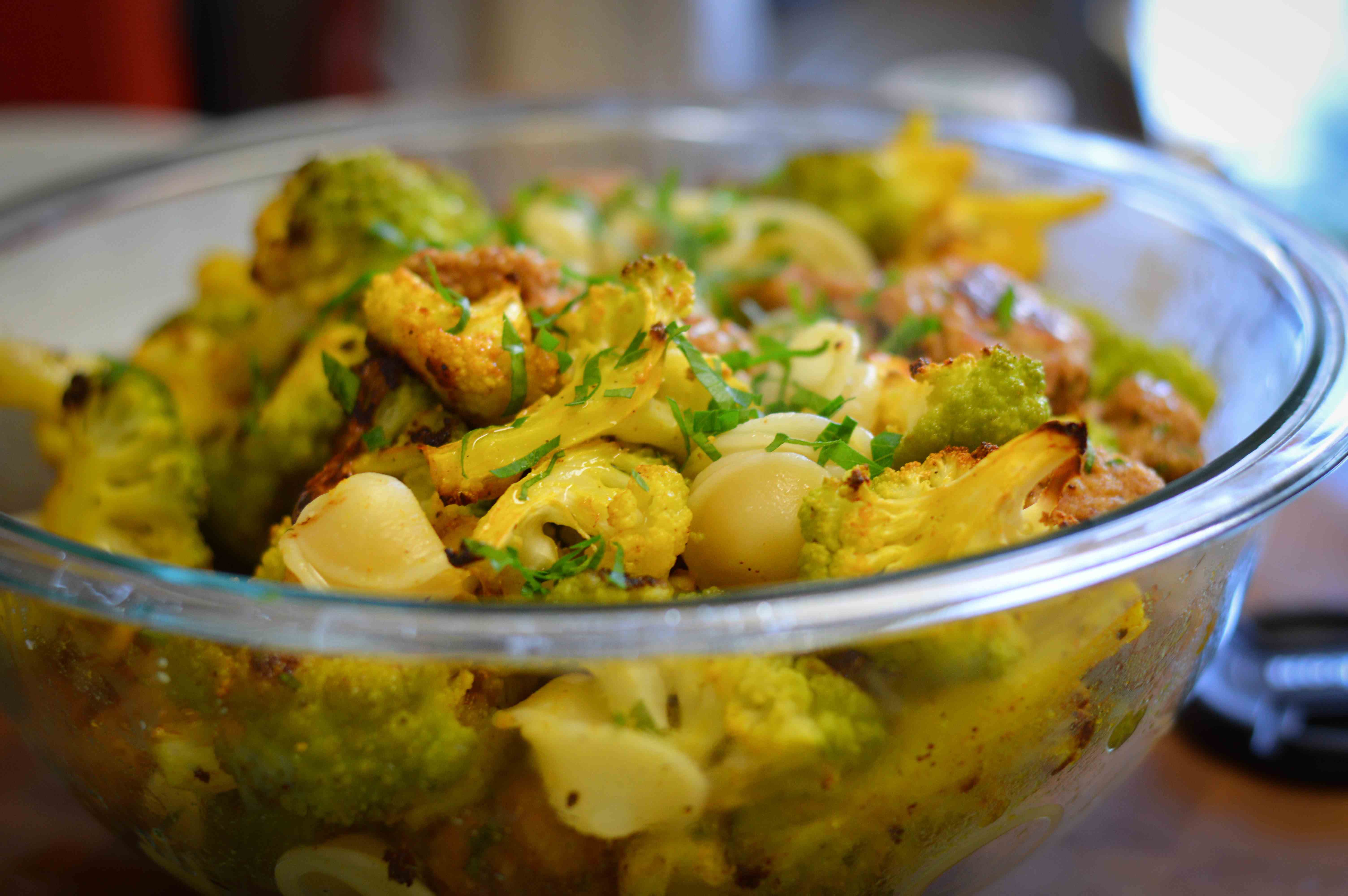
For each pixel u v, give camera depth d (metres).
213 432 0.35
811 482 0.27
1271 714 0.35
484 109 0.51
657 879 0.25
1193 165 0.49
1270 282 0.35
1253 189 0.88
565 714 0.25
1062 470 0.26
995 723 0.25
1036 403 0.28
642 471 0.27
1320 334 0.30
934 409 0.28
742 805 0.25
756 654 0.24
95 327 0.43
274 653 0.25
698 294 0.36
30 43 0.86
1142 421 0.34
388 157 0.37
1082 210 0.43
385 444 0.29
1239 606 0.30
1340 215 0.88
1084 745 0.27
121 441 0.33
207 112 0.99
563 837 0.25
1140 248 0.42
